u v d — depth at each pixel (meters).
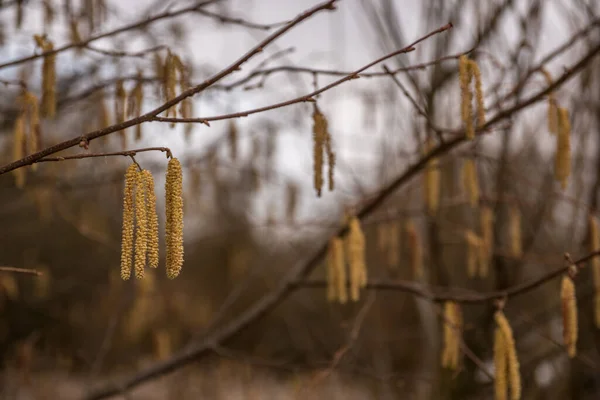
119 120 2.54
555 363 4.03
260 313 3.50
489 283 4.43
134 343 5.46
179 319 6.29
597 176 3.62
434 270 3.81
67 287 6.31
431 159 2.85
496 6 3.27
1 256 7.12
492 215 3.62
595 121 3.71
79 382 5.78
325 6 1.71
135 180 1.40
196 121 1.56
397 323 5.16
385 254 4.20
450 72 3.34
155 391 6.05
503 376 2.06
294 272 3.80
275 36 1.68
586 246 3.60
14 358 5.70
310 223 3.89
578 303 3.80
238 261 6.21
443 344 3.57
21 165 1.44
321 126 2.25
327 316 6.22
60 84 3.57
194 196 4.14
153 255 1.40
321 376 2.79
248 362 3.48
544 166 3.68
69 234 7.25
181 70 2.32
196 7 2.59
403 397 4.31
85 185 3.81
